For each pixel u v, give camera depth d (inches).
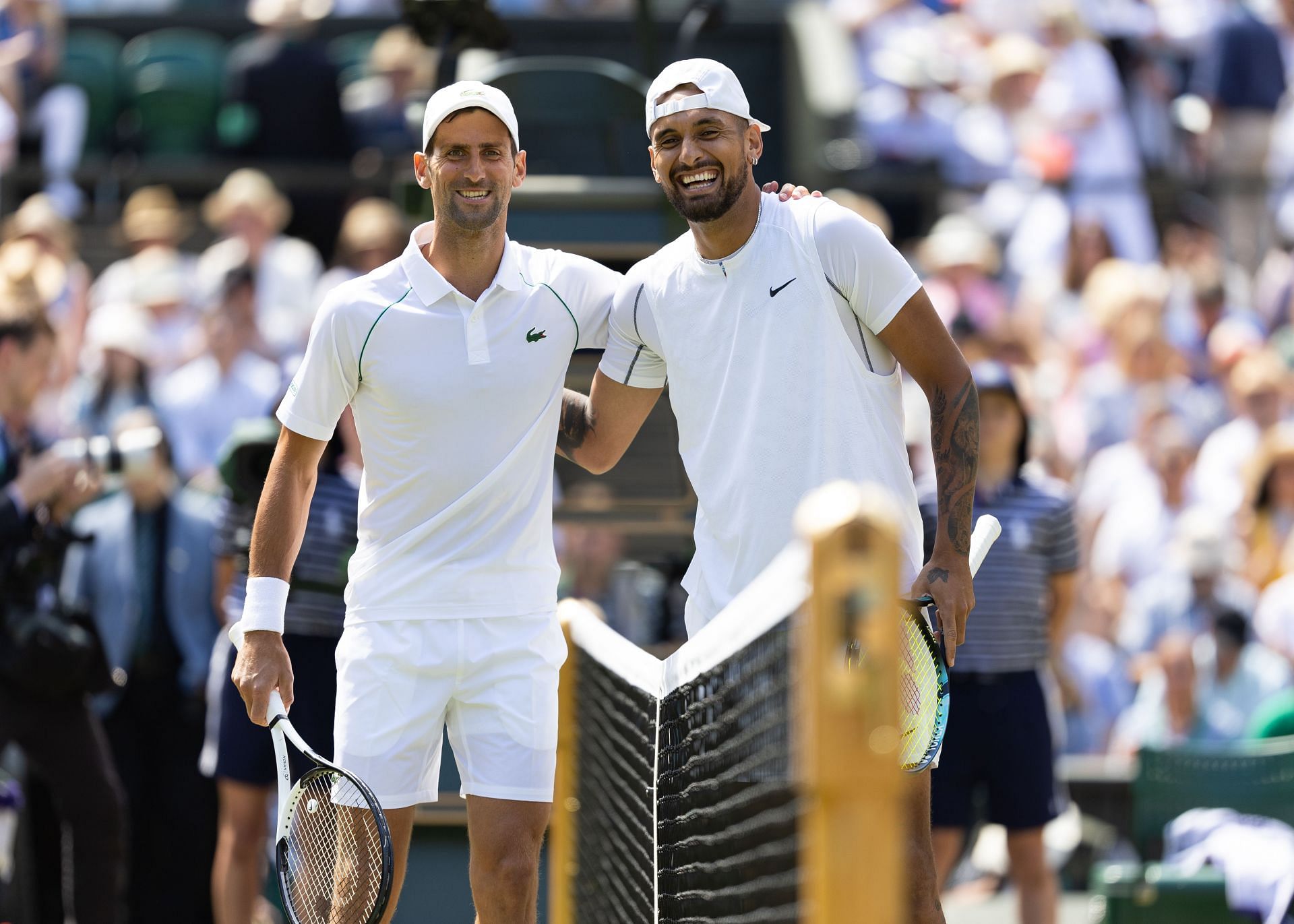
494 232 592.1
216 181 1622.8
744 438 570.3
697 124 561.3
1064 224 1599.4
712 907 498.3
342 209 1585.9
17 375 872.9
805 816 382.9
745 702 453.7
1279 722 986.1
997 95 1707.7
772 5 1870.1
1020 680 906.1
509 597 597.3
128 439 852.6
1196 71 1802.4
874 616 342.3
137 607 1015.0
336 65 1651.1
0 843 863.7
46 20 1737.2
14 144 1680.6
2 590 827.4
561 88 921.5
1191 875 815.7
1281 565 1211.9
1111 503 1294.3
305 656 850.1
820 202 578.2
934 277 1499.8
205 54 1779.0
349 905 586.9
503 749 593.0
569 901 791.1
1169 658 1105.4
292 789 568.1
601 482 863.7
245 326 1323.8
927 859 571.8
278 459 602.9
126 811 872.9
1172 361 1427.2
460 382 585.9
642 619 1079.0
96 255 1616.6
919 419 1099.3
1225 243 1668.3
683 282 587.2
